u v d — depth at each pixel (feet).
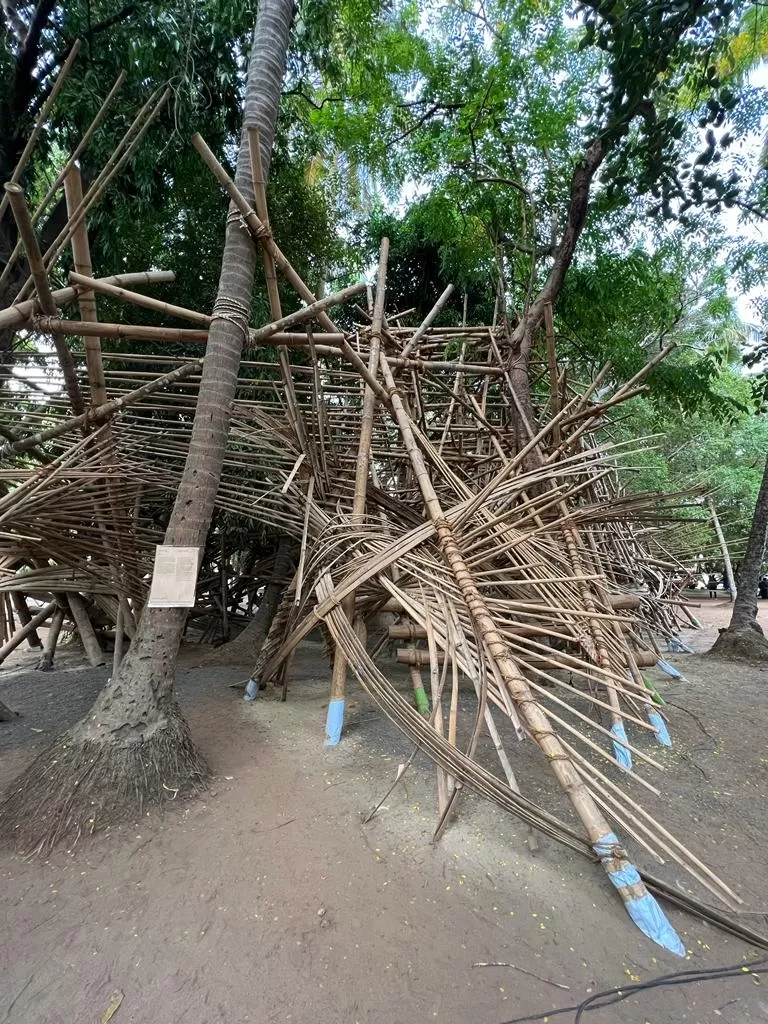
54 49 17.85
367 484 15.83
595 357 28.63
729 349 53.78
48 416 14.74
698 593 62.69
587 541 18.81
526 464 16.81
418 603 11.47
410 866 8.37
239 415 16.65
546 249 22.44
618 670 12.14
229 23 16.98
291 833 9.16
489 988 6.34
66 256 19.07
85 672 20.77
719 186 17.54
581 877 8.25
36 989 6.27
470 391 23.16
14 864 8.49
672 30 13.37
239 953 6.77
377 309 17.17
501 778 11.28
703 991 6.39
